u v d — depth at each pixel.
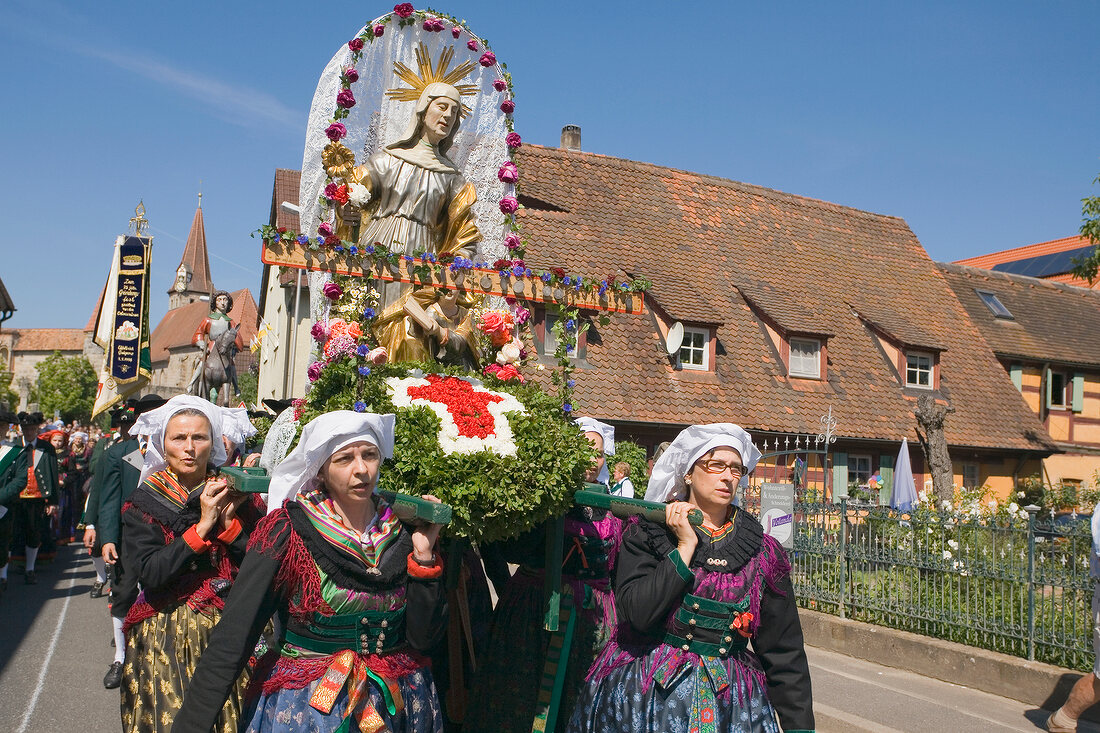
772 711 3.13
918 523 8.40
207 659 2.62
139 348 14.98
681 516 3.06
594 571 4.28
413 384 3.98
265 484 3.18
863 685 7.41
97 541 8.24
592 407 16.61
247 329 72.56
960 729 6.23
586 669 4.15
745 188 23.44
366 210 5.33
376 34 5.42
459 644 4.16
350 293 4.44
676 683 3.03
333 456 2.79
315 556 2.74
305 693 2.71
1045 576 7.20
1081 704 5.68
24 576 12.13
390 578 2.82
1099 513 5.44
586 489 4.00
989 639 7.63
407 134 5.55
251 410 6.76
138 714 3.34
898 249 24.61
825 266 22.44
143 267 15.03
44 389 85.19
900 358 20.59
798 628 3.24
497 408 3.95
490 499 3.48
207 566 3.51
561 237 19.06
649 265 19.50
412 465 3.45
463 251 5.43
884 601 8.62
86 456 16.50
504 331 4.89
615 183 21.33
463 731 4.32
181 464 3.64
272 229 4.32
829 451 18.81
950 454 20.41
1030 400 24.14
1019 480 21.30
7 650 7.90
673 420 17.11
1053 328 25.73
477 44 5.79
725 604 3.09
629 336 18.05
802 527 9.66
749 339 19.34
